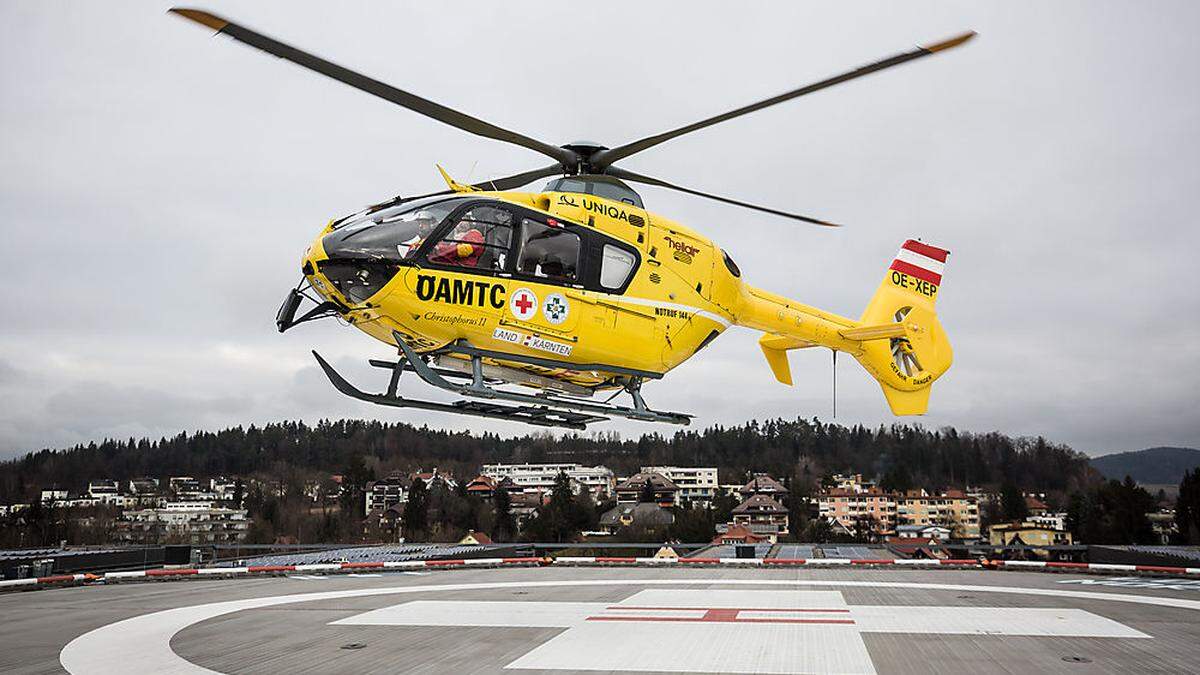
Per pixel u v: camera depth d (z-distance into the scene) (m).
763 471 195.50
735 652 11.19
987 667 10.13
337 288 14.08
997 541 104.81
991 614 14.70
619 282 15.75
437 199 14.38
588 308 15.27
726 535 93.62
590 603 16.56
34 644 12.11
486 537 97.94
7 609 16.16
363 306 14.10
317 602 17.02
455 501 131.50
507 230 14.55
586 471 189.88
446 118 14.24
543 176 17.31
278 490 162.12
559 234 15.06
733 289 18.05
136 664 10.66
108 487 171.50
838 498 155.00
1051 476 193.12
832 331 21.62
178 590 19.75
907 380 24.08
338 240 13.93
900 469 171.12
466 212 14.25
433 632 13.02
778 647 11.53
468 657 10.95
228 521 133.25
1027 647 11.48
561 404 15.63
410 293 13.87
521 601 17.00
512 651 11.34
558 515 105.75
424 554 30.69
